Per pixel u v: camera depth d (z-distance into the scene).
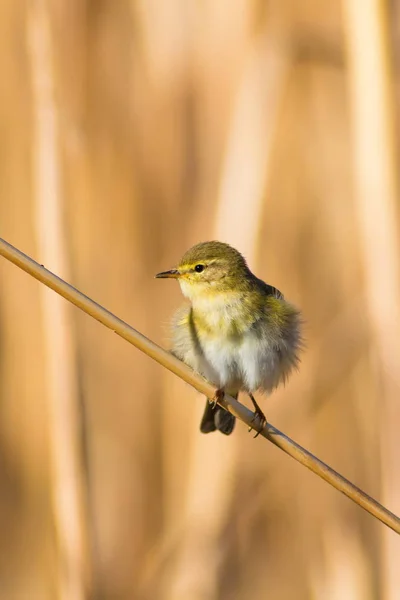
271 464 11.48
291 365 8.56
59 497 8.80
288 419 11.52
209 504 10.21
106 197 11.44
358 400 11.34
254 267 9.62
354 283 11.91
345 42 9.23
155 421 11.73
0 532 11.07
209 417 8.85
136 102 11.65
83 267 11.39
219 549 10.24
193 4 11.46
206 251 8.39
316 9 11.52
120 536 11.46
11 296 11.16
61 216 8.74
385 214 8.98
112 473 11.59
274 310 8.43
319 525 11.61
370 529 11.34
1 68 11.06
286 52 10.84
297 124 12.23
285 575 11.52
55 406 8.77
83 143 10.94
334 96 12.20
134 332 6.42
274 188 12.12
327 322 11.95
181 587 10.13
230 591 10.99
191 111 11.53
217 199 10.34
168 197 11.59
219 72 11.30
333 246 12.09
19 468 11.16
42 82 9.02
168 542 10.34
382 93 8.94
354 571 10.94
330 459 11.61
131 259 11.59
